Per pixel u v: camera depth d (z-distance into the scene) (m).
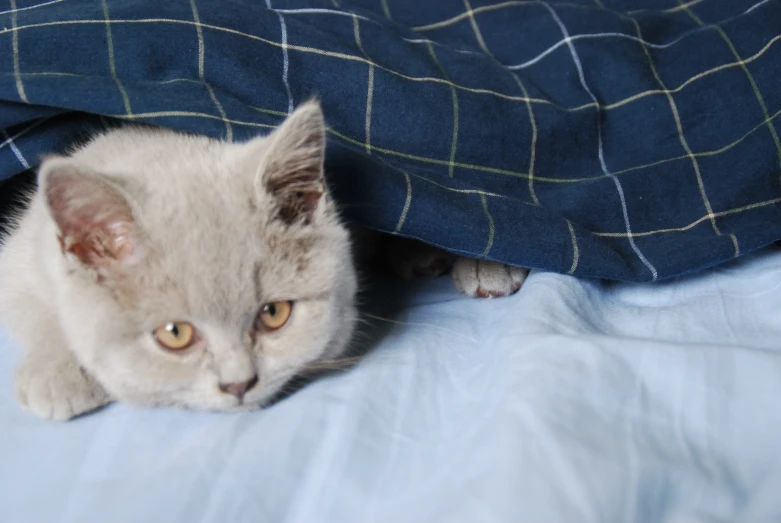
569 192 0.41
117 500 0.30
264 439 0.31
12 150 0.38
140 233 0.32
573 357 0.32
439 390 0.34
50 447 0.32
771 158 0.41
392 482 0.30
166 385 0.32
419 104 0.40
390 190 0.37
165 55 0.38
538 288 0.38
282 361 0.33
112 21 0.38
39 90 0.36
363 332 0.37
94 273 0.32
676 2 0.49
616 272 0.38
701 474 0.29
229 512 0.29
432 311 0.39
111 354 0.32
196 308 0.31
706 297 0.38
